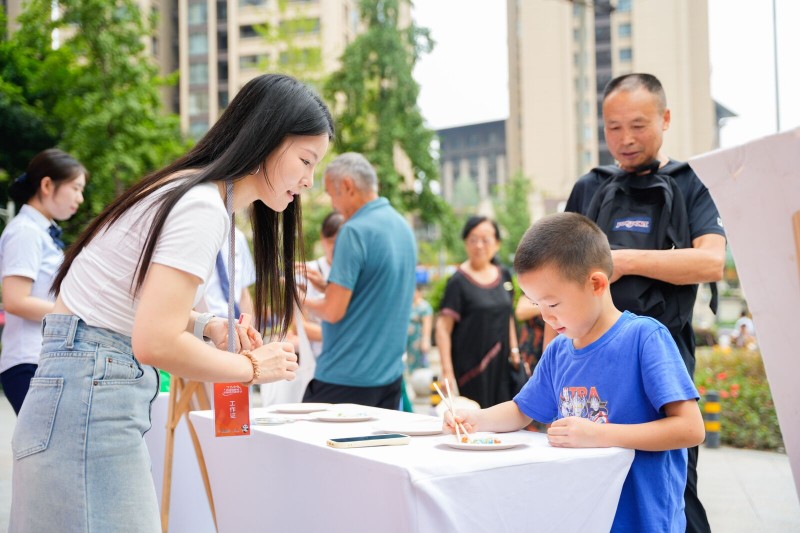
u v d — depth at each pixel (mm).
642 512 1976
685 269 2637
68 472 1795
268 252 2361
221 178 1920
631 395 2070
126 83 19625
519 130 59906
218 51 55844
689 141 48875
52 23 19625
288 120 1971
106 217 1924
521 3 54594
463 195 85625
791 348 1716
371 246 3914
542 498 1778
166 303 1752
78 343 1854
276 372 1997
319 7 48031
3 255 3432
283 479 2164
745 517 4684
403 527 1629
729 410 7691
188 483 3295
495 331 5238
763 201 1679
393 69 25750
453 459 1743
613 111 2875
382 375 3967
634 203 2895
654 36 49656
